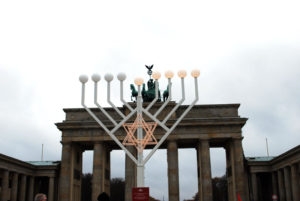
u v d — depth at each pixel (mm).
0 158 83812
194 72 31891
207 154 91938
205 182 90188
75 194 97312
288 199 89188
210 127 93562
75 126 94375
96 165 92312
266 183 113312
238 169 90750
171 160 91562
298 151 80188
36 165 105438
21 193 98188
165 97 95562
